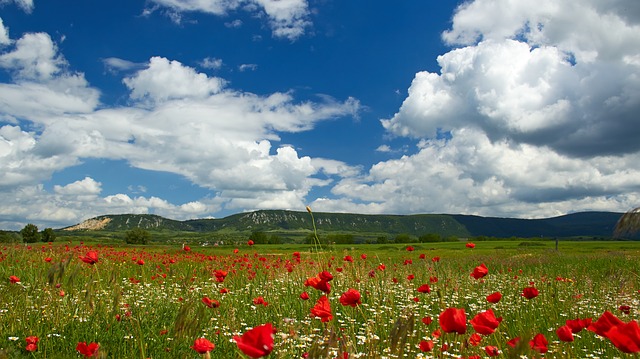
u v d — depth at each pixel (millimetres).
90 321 5770
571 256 28188
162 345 5266
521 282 12266
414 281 10461
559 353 4562
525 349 2264
